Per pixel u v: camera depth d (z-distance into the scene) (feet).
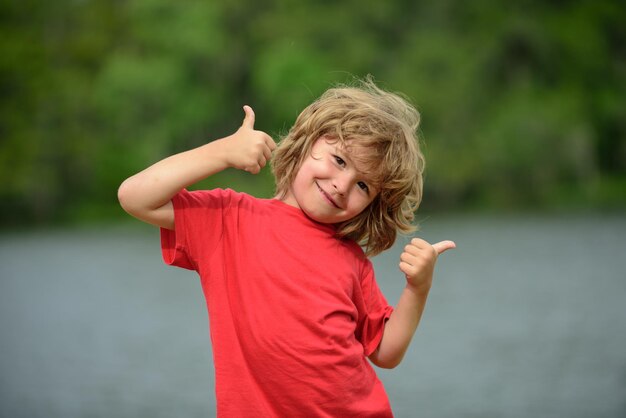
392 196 14.11
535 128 202.69
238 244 13.43
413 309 14.55
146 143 215.92
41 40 235.40
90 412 35.78
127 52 229.25
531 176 204.03
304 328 13.12
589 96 215.31
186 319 62.49
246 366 13.20
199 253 13.37
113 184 218.38
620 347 47.67
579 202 202.69
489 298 69.05
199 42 215.51
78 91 225.15
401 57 215.31
